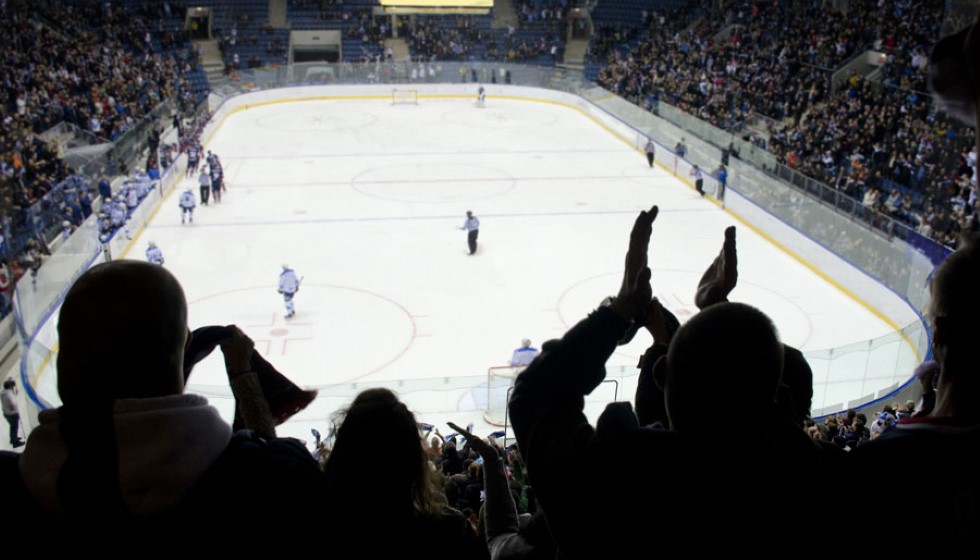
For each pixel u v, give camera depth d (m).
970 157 20.47
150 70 43.62
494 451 2.87
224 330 2.33
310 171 35.25
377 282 22.84
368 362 18.28
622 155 39.16
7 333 18.36
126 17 49.22
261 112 48.31
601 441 1.77
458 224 28.14
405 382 13.88
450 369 18.05
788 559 1.68
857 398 14.88
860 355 14.66
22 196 22.91
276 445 1.81
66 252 19.61
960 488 1.56
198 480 1.64
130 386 1.67
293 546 1.71
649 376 2.48
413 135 42.78
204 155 37.53
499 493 2.76
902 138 27.58
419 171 35.41
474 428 14.11
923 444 1.61
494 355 18.75
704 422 1.69
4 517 1.61
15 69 33.44
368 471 2.58
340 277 23.16
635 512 1.69
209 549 1.65
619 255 25.28
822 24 39.78
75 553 1.61
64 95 33.75
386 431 2.62
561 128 45.22
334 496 1.85
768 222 26.92
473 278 23.22
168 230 27.27
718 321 1.72
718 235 27.44
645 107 41.88
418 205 30.41
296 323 20.11
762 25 44.31
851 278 22.20
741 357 1.66
